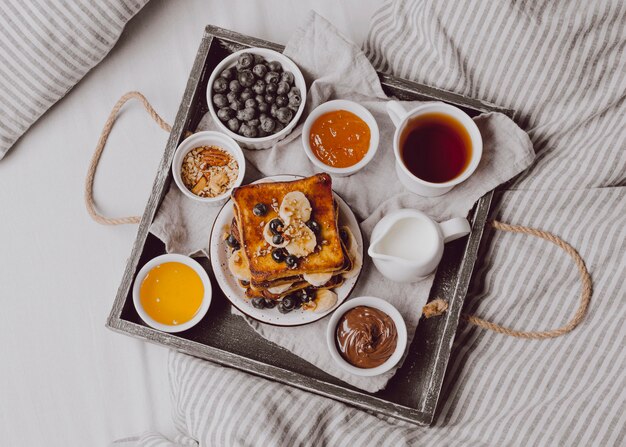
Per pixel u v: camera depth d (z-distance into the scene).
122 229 1.02
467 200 0.91
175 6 1.03
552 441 0.88
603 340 0.90
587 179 0.92
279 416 0.88
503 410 0.91
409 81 0.92
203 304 0.89
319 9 1.02
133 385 0.99
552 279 0.92
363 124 0.91
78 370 1.00
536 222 0.93
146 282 0.90
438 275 0.91
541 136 0.94
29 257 1.02
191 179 0.92
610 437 0.88
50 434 0.99
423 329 0.90
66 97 1.03
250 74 0.91
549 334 0.91
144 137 1.02
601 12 0.89
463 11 0.90
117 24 0.97
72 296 1.01
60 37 0.96
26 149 1.03
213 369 0.90
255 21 1.03
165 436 0.98
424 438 0.90
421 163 0.89
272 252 0.84
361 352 0.86
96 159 0.99
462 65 0.93
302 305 0.88
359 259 0.89
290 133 0.93
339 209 0.90
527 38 0.90
